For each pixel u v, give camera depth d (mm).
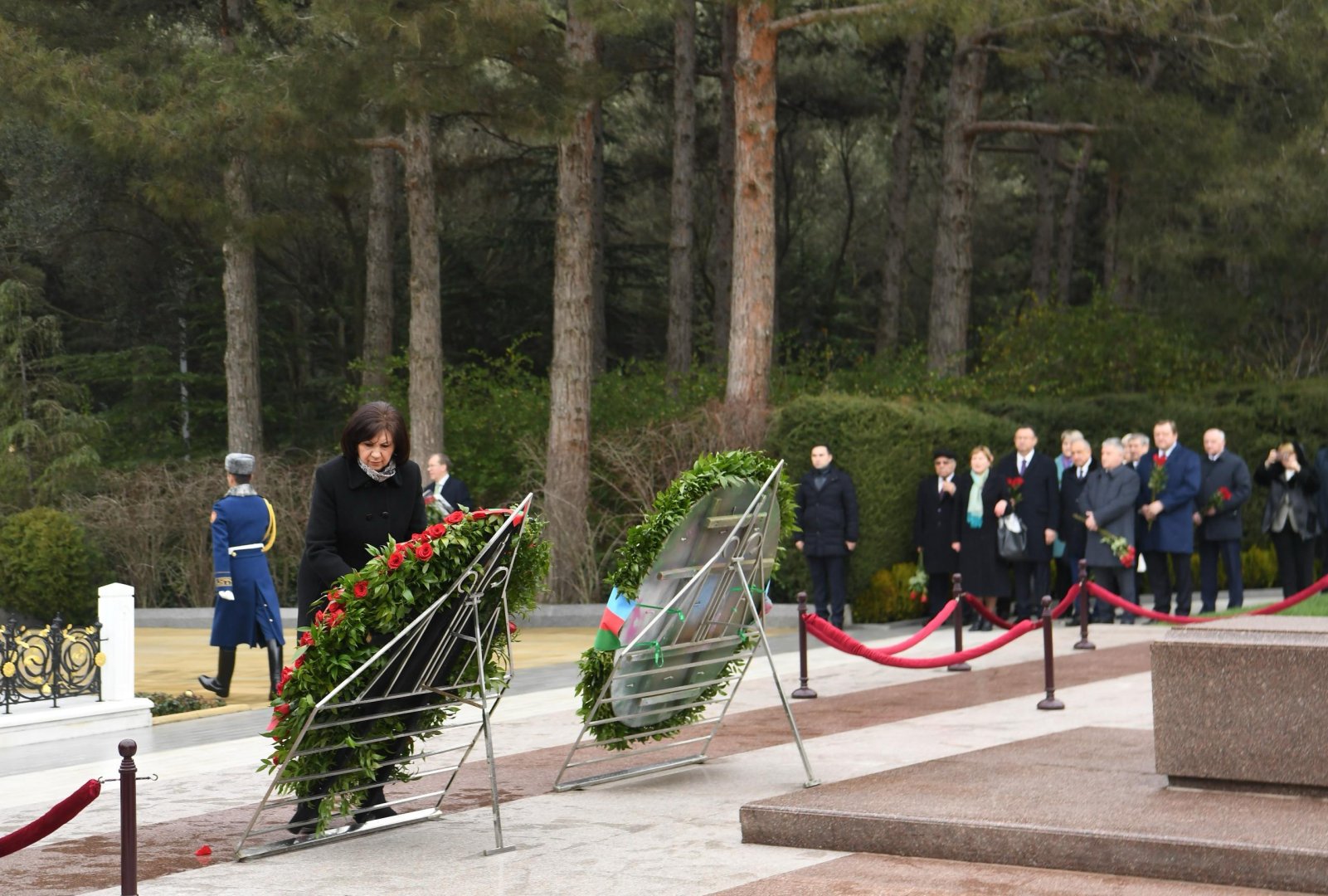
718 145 38156
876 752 8602
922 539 16859
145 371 30219
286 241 32875
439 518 12750
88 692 10742
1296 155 22672
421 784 7973
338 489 6770
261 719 11078
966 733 9195
